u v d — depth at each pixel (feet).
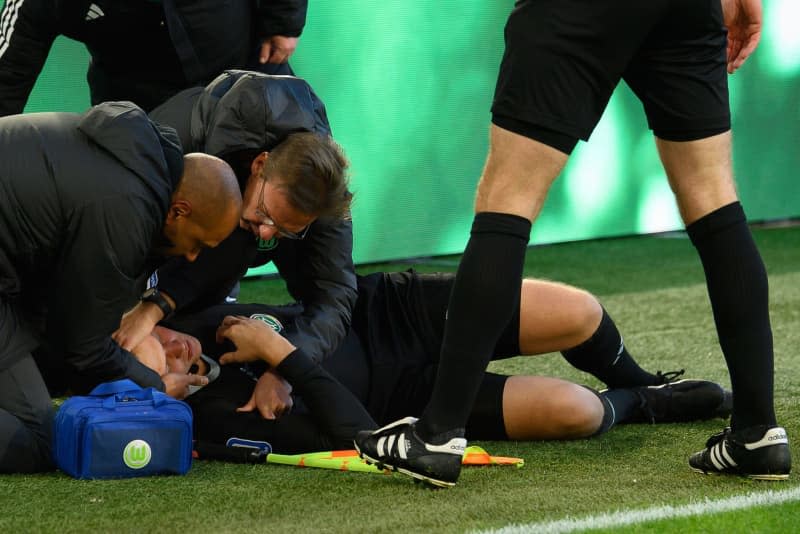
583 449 33.24
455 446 28.02
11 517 26.55
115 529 25.70
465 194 71.41
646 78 28.09
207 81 42.86
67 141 28.76
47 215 28.27
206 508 27.30
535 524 25.77
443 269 70.28
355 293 35.73
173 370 32.94
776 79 84.28
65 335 29.66
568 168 76.28
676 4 26.55
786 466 28.81
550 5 26.61
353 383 34.81
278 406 32.35
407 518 26.30
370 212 68.49
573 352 36.24
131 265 28.73
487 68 70.85
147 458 29.86
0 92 41.29
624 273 68.28
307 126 32.63
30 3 40.01
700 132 27.99
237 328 33.06
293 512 26.96
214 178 29.12
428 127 69.31
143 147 28.48
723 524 25.84
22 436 30.14
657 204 80.07
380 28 66.59
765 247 78.23
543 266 70.33
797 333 51.85
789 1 83.61
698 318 55.57
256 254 35.47
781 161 85.66
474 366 27.50
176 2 40.63
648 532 25.32
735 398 28.96
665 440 34.35
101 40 41.78
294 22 44.73
